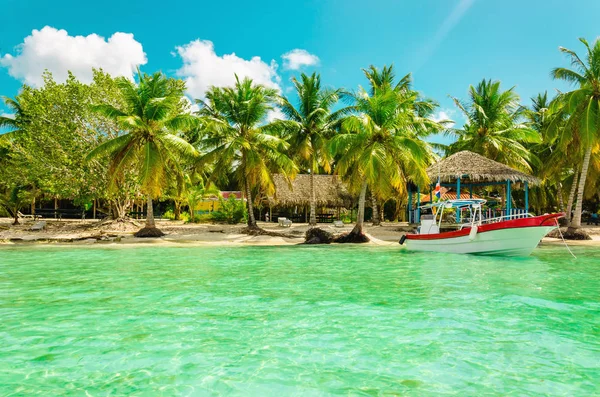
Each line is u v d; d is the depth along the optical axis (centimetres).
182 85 2569
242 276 1042
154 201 4497
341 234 2028
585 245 1834
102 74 2461
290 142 2945
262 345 545
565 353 515
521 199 3488
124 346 539
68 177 2336
